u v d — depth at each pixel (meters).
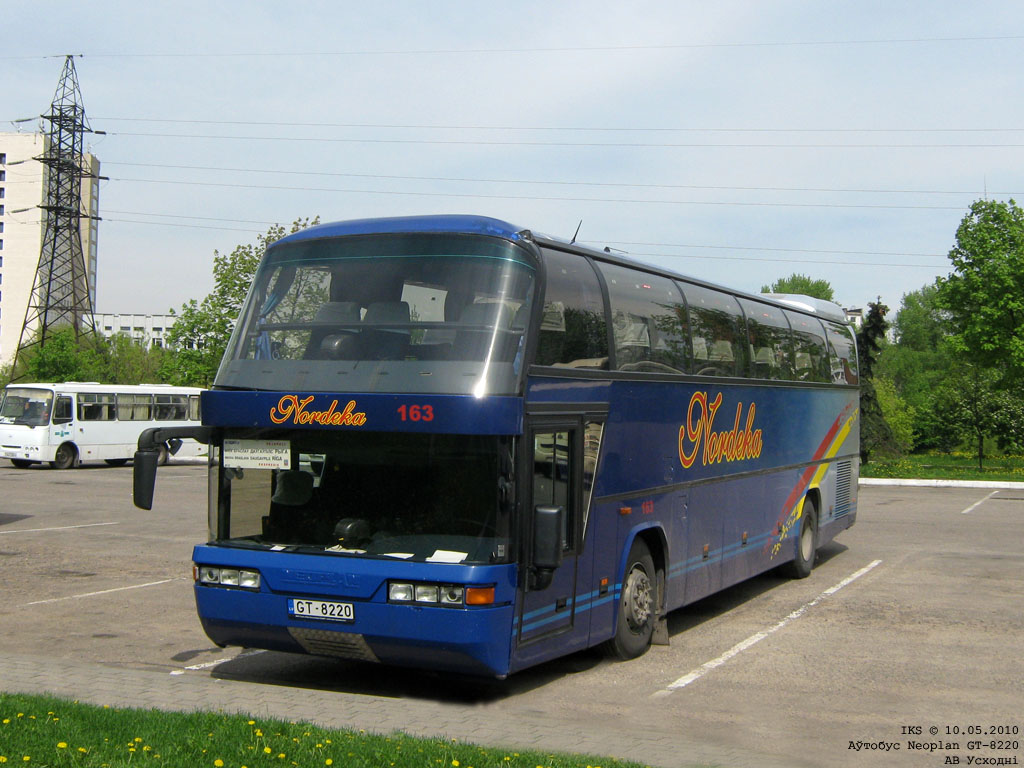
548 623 8.18
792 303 16.14
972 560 17.20
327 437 7.94
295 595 7.77
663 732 7.28
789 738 7.19
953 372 76.62
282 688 8.25
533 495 7.89
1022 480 37.62
